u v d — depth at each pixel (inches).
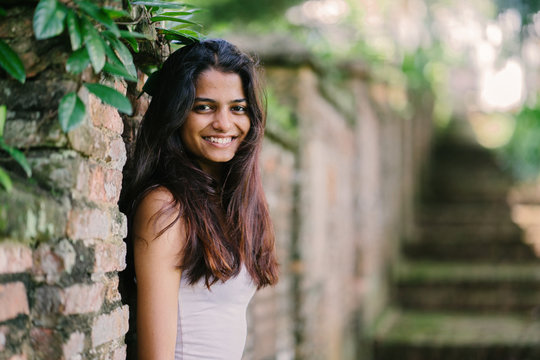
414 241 278.5
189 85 60.3
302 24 203.0
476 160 359.6
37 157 48.0
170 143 61.4
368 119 206.5
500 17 185.9
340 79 180.9
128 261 61.9
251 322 110.1
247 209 65.4
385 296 235.3
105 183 53.1
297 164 133.8
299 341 133.8
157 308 56.8
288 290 131.9
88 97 49.8
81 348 48.6
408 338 197.6
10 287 44.6
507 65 193.2
